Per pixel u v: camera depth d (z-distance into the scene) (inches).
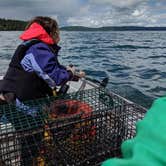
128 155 19.3
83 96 92.3
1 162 70.2
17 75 94.0
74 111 82.7
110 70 379.6
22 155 71.7
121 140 80.4
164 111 19.8
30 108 82.4
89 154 77.0
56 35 102.1
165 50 673.0
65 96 92.7
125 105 83.0
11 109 85.4
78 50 646.5
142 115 82.1
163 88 273.0
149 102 225.1
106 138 79.2
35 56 93.3
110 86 278.8
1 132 73.6
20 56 95.6
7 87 94.0
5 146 69.9
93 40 1071.6
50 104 84.7
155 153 17.6
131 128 80.6
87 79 153.0
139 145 18.5
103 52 612.1
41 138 72.3
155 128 18.7
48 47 96.7
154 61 478.0
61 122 73.3
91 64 432.5
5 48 705.6
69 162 74.9
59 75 97.1
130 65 427.8
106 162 18.4
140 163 17.3
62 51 619.5
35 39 96.7
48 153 73.5
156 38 1310.3
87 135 77.0
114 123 80.5
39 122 76.4
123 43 898.1
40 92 95.5
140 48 717.9
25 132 70.6
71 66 113.5
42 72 93.4
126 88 270.2
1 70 370.3
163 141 17.9
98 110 78.1
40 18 100.8
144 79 319.0
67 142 74.9
